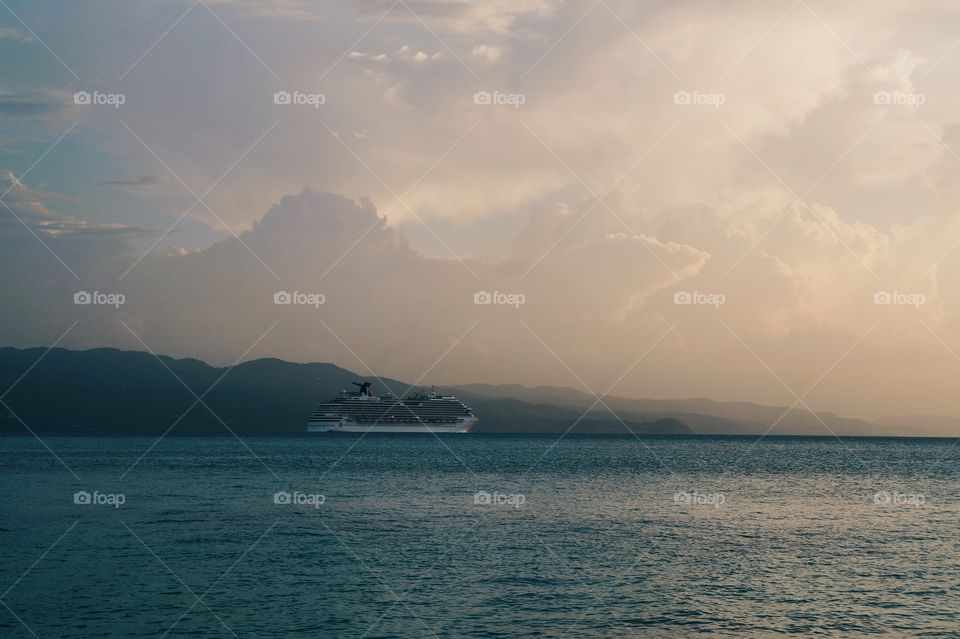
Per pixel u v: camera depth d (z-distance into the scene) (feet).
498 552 137.28
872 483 303.68
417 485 268.00
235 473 321.32
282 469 347.77
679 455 575.38
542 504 211.61
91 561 128.47
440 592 108.78
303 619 96.02
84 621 95.04
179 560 129.29
